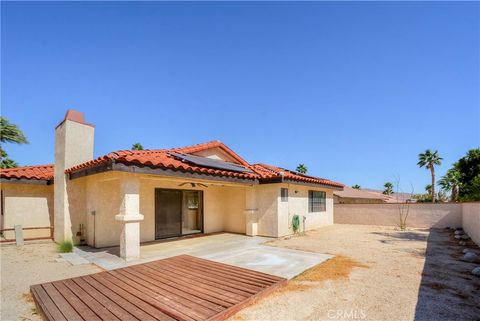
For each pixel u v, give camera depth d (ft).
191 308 14.94
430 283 19.89
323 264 25.46
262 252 30.63
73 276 21.95
